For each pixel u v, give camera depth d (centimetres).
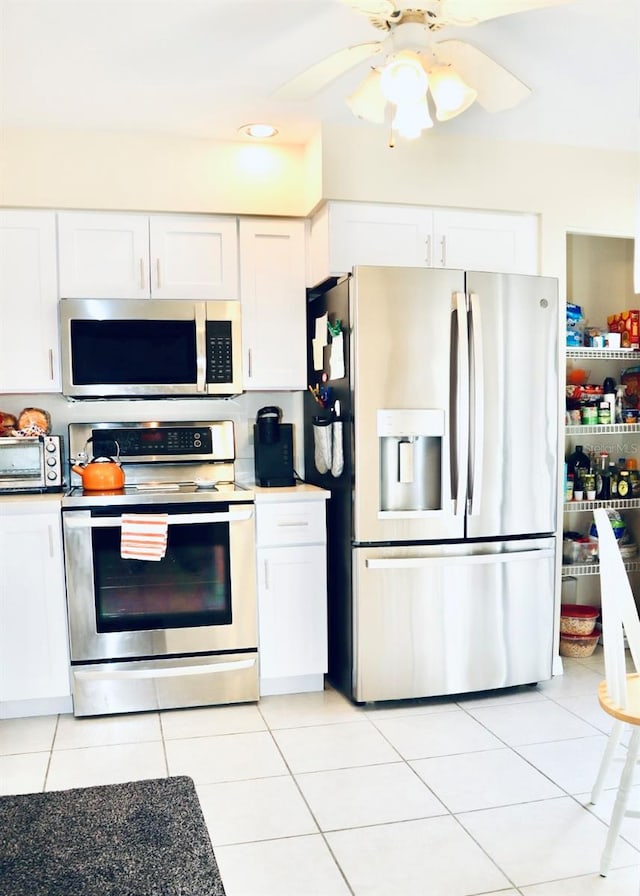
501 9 174
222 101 281
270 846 203
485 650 310
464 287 299
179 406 357
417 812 221
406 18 182
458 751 262
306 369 344
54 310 315
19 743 270
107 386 316
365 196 315
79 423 344
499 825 214
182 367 322
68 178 312
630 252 402
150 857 169
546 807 224
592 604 408
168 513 297
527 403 311
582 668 353
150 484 344
